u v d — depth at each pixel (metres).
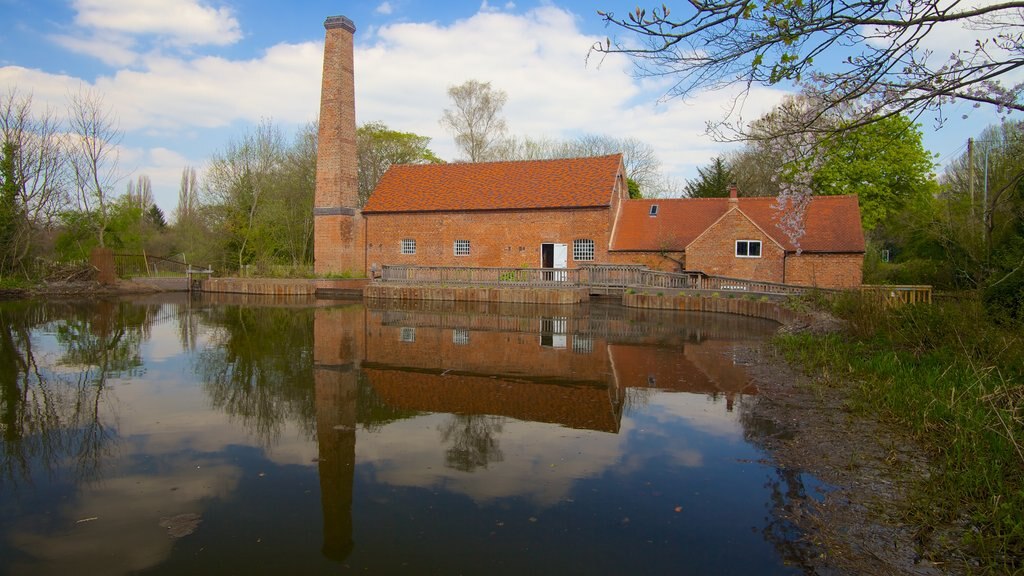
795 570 4.63
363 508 5.76
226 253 39.38
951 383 8.17
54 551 4.97
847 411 8.62
